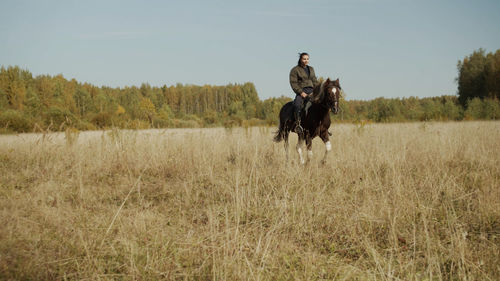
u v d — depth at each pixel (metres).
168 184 6.52
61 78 113.12
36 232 3.62
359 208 4.50
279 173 6.29
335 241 3.84
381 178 6.02
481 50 57.38
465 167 6.98
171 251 3.33
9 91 71.94
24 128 23.94
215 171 7.24
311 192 5.20
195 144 9.10
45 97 76.50
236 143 9.32
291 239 3.84
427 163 7.11
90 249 3.22
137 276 2.84
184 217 4.52
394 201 4.51
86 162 7.72
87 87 114.81
